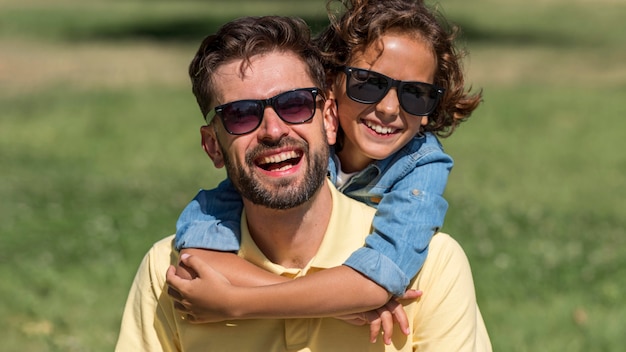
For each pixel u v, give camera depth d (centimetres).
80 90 2327
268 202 321
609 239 1042
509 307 810
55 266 918
